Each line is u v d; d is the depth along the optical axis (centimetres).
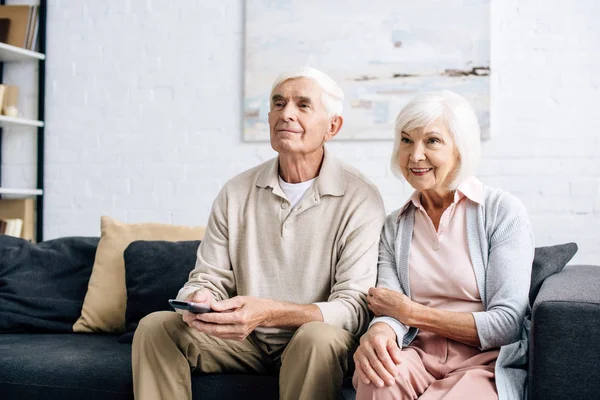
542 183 279
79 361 197
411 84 289
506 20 283
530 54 281
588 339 138
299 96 192
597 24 275
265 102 306
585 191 276
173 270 228
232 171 314
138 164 326
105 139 331
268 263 194
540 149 280
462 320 159
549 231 279
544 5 280
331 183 194
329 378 160
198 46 318
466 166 170
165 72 323
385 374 148
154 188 324
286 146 191
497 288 163
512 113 282
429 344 168
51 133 339
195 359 182
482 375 153
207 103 317
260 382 181
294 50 302
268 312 170
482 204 173
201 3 318
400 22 290
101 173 331
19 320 240
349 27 296
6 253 255
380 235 189
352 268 181
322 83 195
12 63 347
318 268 190
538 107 280
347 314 174
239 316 164
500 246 167
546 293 152
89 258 255
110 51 331
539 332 142
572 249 212
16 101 334
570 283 168
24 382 195
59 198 337
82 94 335
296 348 162
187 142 320
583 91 276
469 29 283
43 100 338
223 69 315
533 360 143
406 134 174
